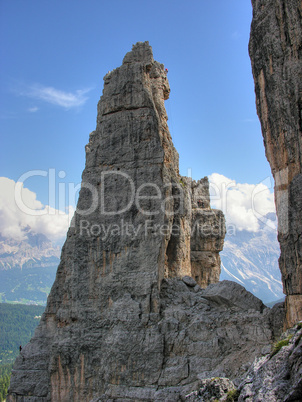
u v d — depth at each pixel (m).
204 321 27.39
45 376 30.05
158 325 27.56
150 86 33.12
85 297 29.80
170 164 33.78
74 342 29.09
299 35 24.16
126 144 31.16
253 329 26.77
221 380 19.69
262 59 25.78
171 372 26.31
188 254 35.03
